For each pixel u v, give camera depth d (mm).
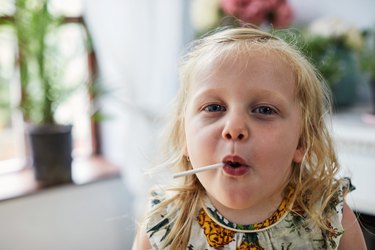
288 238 594
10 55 1529
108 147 1854
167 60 1558
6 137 1699
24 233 1567
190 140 536
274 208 591
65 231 1649
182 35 1595
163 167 698
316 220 594
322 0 1660
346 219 646
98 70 1681
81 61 1678
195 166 533
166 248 608
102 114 1602
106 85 1552
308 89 574
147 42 1525
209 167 499
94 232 1712
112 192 1729
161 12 1537
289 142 511
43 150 1548
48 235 1615
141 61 1525
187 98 585
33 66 1436
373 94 1398
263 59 523
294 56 570
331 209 616
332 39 1431
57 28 1454
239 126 486
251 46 545
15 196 1515
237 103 503
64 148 1567
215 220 598
